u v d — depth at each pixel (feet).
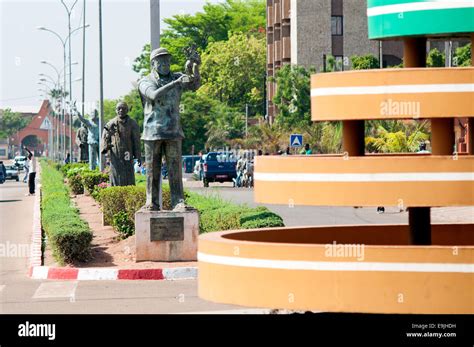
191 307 57.77
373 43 240.94
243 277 39.34
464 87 38.19
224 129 332.60
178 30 419.13
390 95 38.55
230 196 163.73
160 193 76.38
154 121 75.25
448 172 37.78
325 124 196.13
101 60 160.97
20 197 190.29
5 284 70.33
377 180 38.14
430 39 44.62
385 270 37.47
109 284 69.05
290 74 229.86
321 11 240.53
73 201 134.62
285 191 39.70
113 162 109.40
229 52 374.43
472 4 40.47
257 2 440.45
